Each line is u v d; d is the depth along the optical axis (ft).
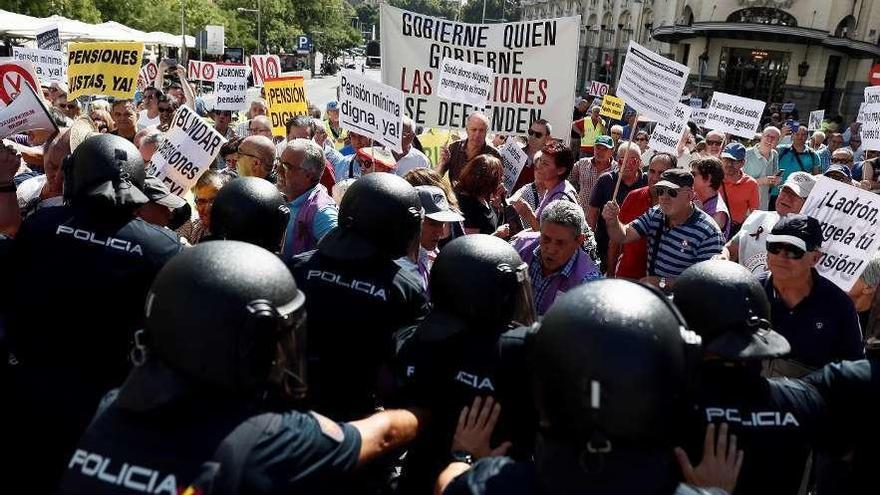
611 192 21.99
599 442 4.50
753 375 6.63
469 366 7.04
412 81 21.75
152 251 8.59
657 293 4.92
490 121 21.77
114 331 8.48
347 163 21.63
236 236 9.20
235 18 156.66
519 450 6.97
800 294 10.48
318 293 8.66
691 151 34.47
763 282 10.88
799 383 7.04
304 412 5.70
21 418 8.15
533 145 23.36
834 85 103.40
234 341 4.98
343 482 5.74
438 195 11.76
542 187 17.97
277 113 28.63
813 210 12.89
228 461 4.89
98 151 8.54
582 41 163.84
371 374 8.82
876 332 7.95
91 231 8.38
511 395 6.89
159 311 5.13
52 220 8.50
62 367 8.21
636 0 134.10
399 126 16.84
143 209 10.49
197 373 5.02
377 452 6.22
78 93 24.49
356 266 8.70
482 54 21.45
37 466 8.24
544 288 12.20
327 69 232.73
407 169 21.12
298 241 13.00
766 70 102.73
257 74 35.55
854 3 97.09
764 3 98.99
